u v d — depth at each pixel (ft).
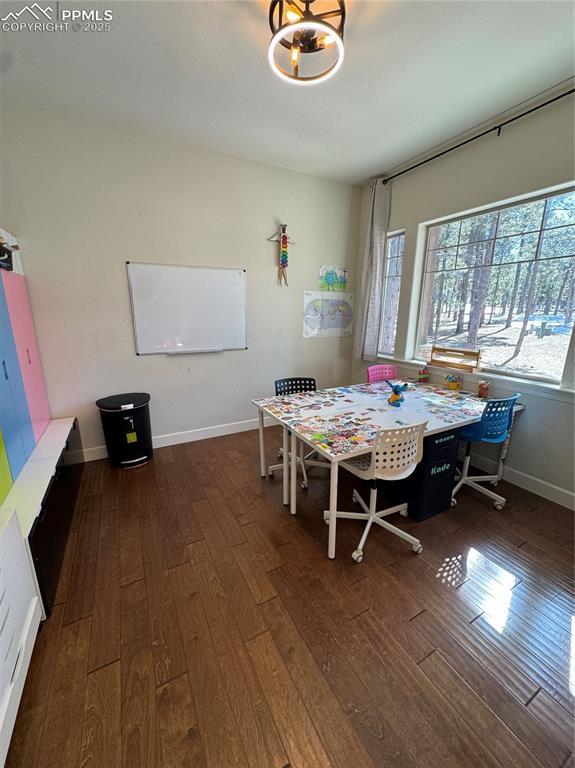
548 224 7.58
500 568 5.73
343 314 13.44
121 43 5.53
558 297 7.57
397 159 10.18
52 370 8.60
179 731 3.46
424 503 6.91
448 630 4.61
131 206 8.84
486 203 8.47
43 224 7.95
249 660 4.18
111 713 3.61
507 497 7.89
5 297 6.20
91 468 9.17
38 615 4.46
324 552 6.08
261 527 6.78
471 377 9.18
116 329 9.28
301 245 11.81
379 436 5.35
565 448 7.43
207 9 4.90
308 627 4.63
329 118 7.89
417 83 6.63
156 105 7.38
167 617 4.77
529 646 4.40
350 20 5.09
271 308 11.73
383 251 11.71
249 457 9.95
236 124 8.18
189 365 10.61
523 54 5.85
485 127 8.24
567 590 5.30
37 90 6.83
